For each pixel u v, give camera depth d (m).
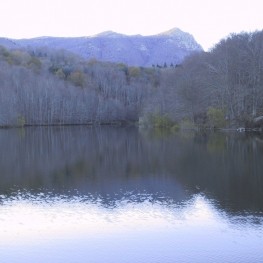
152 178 34.69
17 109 122.75
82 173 37.62
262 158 42.78
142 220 23.31
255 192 28.91
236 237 20.67
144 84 155.50
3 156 49.72
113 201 27.27
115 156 48.59
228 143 58.03
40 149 57.47
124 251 19.44
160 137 73.62
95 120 139.12
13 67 148.00
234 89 86.00
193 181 32.94
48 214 24.55
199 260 18.47
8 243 20.38
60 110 134.50
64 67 176.38
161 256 18.91
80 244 20.22
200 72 97.81
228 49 91.69
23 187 31.89
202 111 91.88
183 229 21.88
